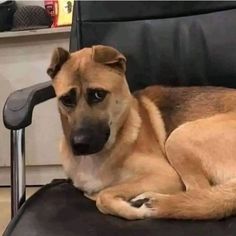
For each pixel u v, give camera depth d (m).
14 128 1.10
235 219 1.02
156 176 1.24
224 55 1.46
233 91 1.43
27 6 2.31
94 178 1.29
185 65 1.50
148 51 1.53
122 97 1.32
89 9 1.56
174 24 1.51
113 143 1.29
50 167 2.49
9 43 2.31
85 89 1.26
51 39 2.28
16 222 1.06
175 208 1.02
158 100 1.48
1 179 2.56
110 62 1.30
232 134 1.25
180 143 1.28
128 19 1.55
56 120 2.39
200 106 1.42
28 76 2.35
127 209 1.06
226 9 1.48
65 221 1.05
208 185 1.20
